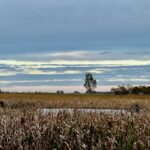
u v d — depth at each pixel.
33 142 10.02
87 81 90.75
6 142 10.24
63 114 12.28
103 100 38.81
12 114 13.01
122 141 9.10
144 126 11.10
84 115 12.41
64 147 9.78
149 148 9.16
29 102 36.78
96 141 10.04
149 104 29.56
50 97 44.19
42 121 11.34
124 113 12.84
